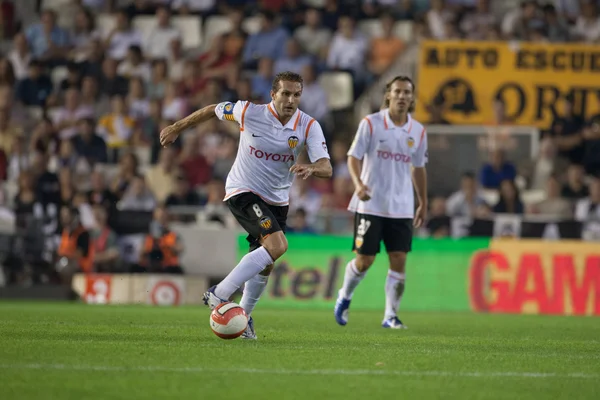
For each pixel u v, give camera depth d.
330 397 14.62
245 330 24.30
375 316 42.41
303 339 25.61
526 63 64.12
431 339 27.42
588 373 18.73
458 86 64.19
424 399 14.70
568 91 64.38
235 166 25.17
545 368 19.47
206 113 25.02
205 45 77.69
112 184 67.31
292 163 24.84
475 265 52.81
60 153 68.31
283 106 24.09
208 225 58.31
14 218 58.28
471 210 61.72
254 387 15.42
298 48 72.69
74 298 56.62
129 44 76.38
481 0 73.56
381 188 32.84
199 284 55.00
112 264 57.25
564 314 51.34
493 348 24.55
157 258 55.88
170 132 24.98
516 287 52.22
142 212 57.59
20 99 74.06
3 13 79.12
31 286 57.22
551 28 72.50
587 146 64.56
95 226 58.12
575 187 63.16
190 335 25.86
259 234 24.23
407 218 33.25
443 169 64.25
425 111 64.25
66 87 74.06
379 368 18.52
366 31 75.50
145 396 14.27
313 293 52.66
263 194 24.81
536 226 56.00
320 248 53.09
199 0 78.50
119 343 22.50
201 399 14.11
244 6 78.44
